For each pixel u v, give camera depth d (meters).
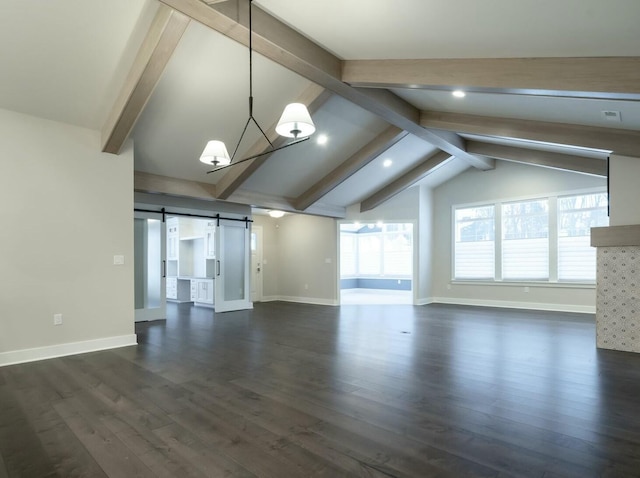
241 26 3.13
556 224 7.82
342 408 2.77
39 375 3.58
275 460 2.06
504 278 8.53
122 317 4.82
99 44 3.60
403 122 5.65
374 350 4.54
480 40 3.13
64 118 4.37
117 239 4.82
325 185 7.63
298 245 10.12
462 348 4.64
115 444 2.24
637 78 2.93
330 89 4.45
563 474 1.93
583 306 7.51
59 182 4.38
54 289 4.30
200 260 9.76
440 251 9.55
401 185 8.62
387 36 3.37
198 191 6.63
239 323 6.54
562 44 2.95
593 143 4.75
